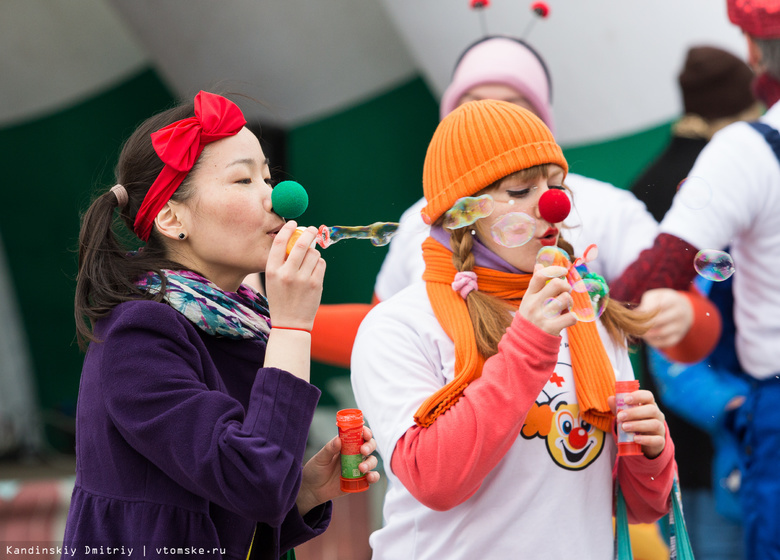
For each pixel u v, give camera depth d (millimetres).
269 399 3420
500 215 4305
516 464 4090
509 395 3805
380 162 12570
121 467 3479
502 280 4398
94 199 4277
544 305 3863
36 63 14562
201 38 12203
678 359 6453
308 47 11828
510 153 4266
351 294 12930
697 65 7715
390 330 4383
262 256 3846
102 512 3457
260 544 3854
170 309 3580
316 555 9023
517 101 7410
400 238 7363
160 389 3387
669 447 4297
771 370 6336
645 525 6859
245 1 11555
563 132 10094
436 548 4125
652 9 8781
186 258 3920
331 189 12844
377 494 9438
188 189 3797
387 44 11812
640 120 9406
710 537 7348
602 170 9820
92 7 13898
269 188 3912
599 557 4152
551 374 4129
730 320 6664
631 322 4684
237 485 3223
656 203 7984
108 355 3463
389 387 4199
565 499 4094
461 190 4344
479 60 7492
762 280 6348
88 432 3564
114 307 3656
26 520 8133
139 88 14789
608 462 4320
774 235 6238
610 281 7129
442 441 3828
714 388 6699
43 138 15211
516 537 4023
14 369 15367
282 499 3268
